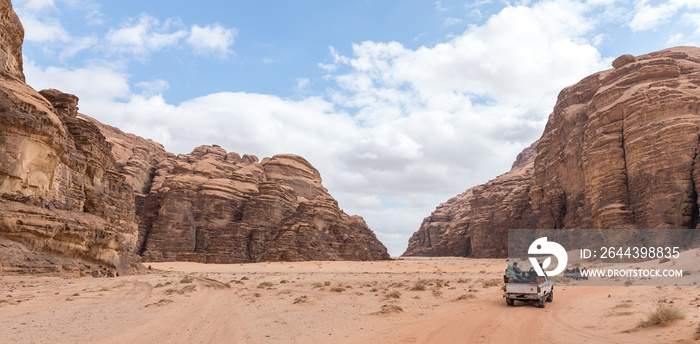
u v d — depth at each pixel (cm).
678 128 6925
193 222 11906
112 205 5219
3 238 3212
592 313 1719
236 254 11512
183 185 12456
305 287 3234
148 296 2358
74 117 5566
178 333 1302
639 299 1922
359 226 17688
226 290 2927
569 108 11506
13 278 2845
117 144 14212
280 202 13625
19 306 1755
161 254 10994
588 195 8544
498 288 3050
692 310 1466
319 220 13200
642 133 7488
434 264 10381
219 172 14112
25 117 3506
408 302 2238
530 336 1309
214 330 1369
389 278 4688
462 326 1483
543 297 1995
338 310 1894
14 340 1123
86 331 1277
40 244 3419
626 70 9262
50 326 1338
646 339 1159
